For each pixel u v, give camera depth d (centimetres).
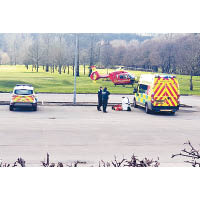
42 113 5131
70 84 12006
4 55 16225
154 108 5178
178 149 2877
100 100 5628
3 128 3734
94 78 12269
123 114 5228
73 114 5088
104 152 2708
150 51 15212
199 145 3070
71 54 15212
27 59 15412
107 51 15538
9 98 7612
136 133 3606
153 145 3017
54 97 8081
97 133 3547
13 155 2539
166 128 3991
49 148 2806
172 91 5188
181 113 5594
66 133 3516
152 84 5206
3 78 12488
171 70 14500
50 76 13762
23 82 11925
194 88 12050
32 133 3481
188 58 12681
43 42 15738
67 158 2484
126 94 9862
